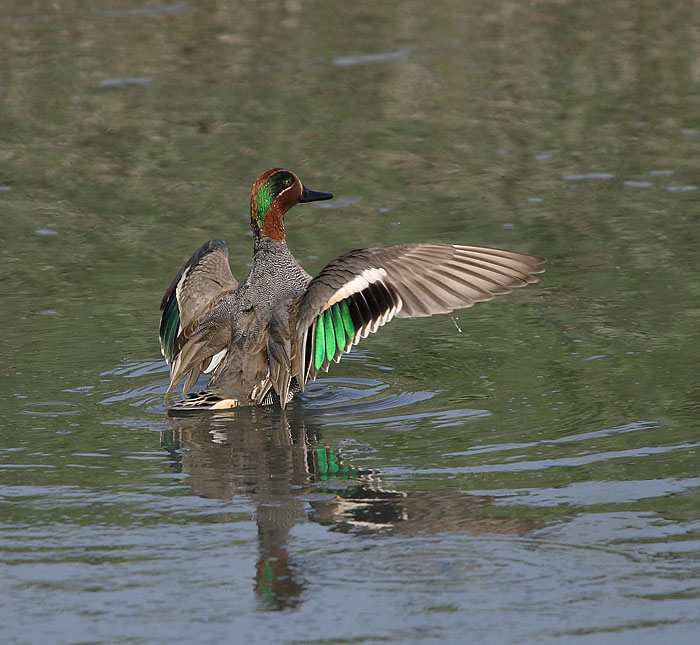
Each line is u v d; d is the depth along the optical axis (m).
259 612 7.19
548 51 24.84
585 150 19.59
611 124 20.84
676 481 8.90
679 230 15.88
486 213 16.80
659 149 19.55
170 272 14.97
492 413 10.56
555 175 18.45
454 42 25.47
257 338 11.45
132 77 23.27
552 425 10.16
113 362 12.19
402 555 7.85
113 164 19.25
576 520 8.28
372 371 11.90
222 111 21.48
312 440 10.05
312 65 23.95
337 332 10.38
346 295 10.31
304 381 10.65
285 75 23.38
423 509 8.53
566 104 21.91
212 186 18.25
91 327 13.14
